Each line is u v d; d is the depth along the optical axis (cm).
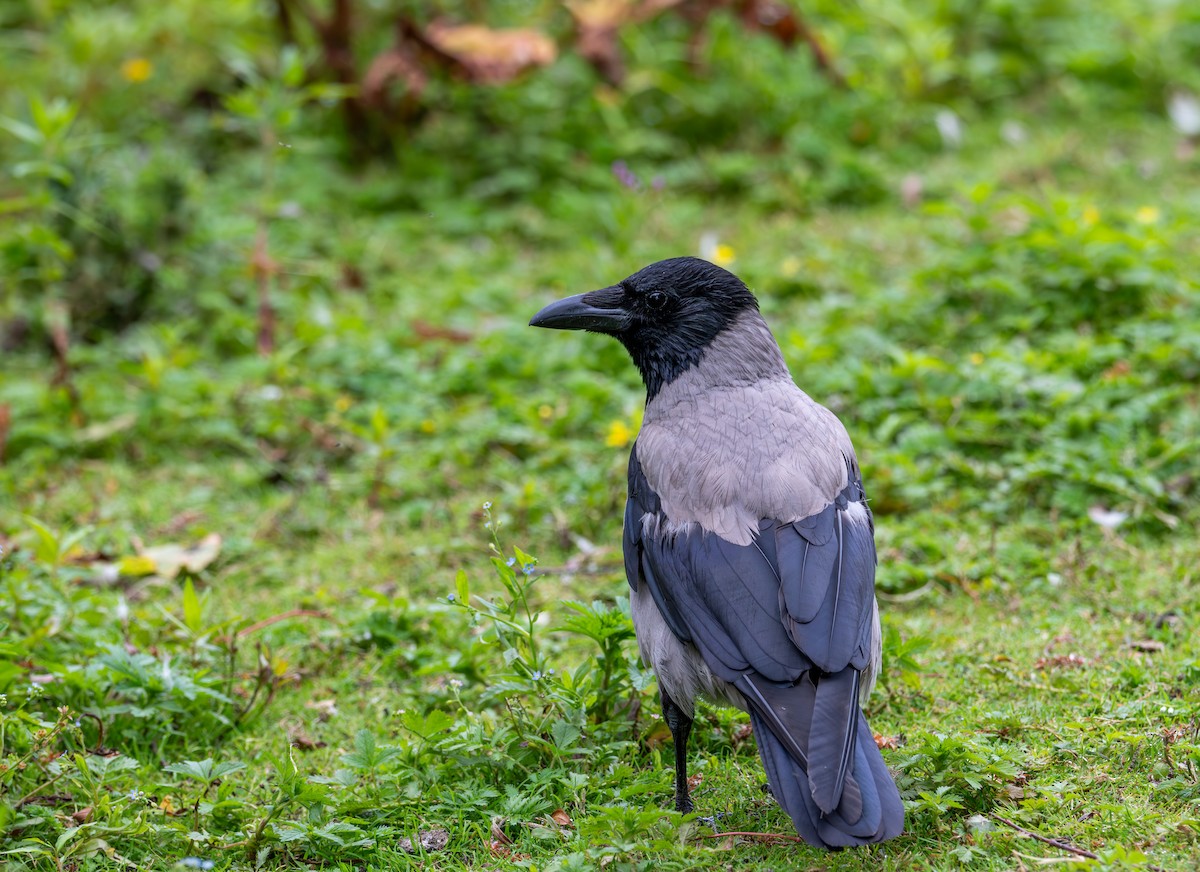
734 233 1658
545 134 1853
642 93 1895
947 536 1056
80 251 1518
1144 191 1680
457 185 1819
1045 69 1986
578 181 1792
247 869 716
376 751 764
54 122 1382
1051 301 1334
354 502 1205
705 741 825
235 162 1862
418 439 1288
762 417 769
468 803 755
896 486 1108
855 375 1235
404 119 1855
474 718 813
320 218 1741
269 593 1064
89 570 1064
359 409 1323
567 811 753
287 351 1369
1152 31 1966
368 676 931
